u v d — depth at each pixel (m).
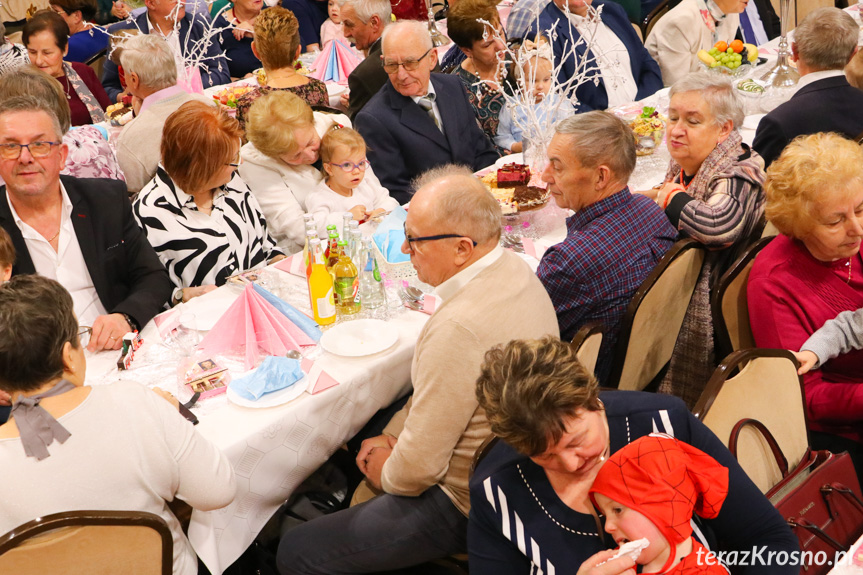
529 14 4.52
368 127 3.55
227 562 1.92
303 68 4.88
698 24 4.92
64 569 1.48
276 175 3.09
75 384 1.53
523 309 1.80
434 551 1.90
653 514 1.22
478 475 1.50
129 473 1.52
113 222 2.49
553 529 1.41
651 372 2.53
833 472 1.73
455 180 1.82
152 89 3.53
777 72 3.97
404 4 5.42
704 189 2.65
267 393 1.98
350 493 2.36
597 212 2.30
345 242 2.35
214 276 2.70
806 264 2.16
